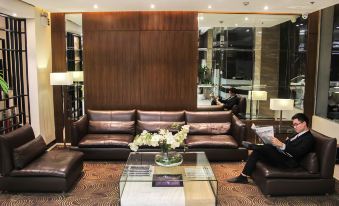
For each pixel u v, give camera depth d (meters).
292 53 6.41
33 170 3.97
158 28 6.09
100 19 6.09
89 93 6.28
